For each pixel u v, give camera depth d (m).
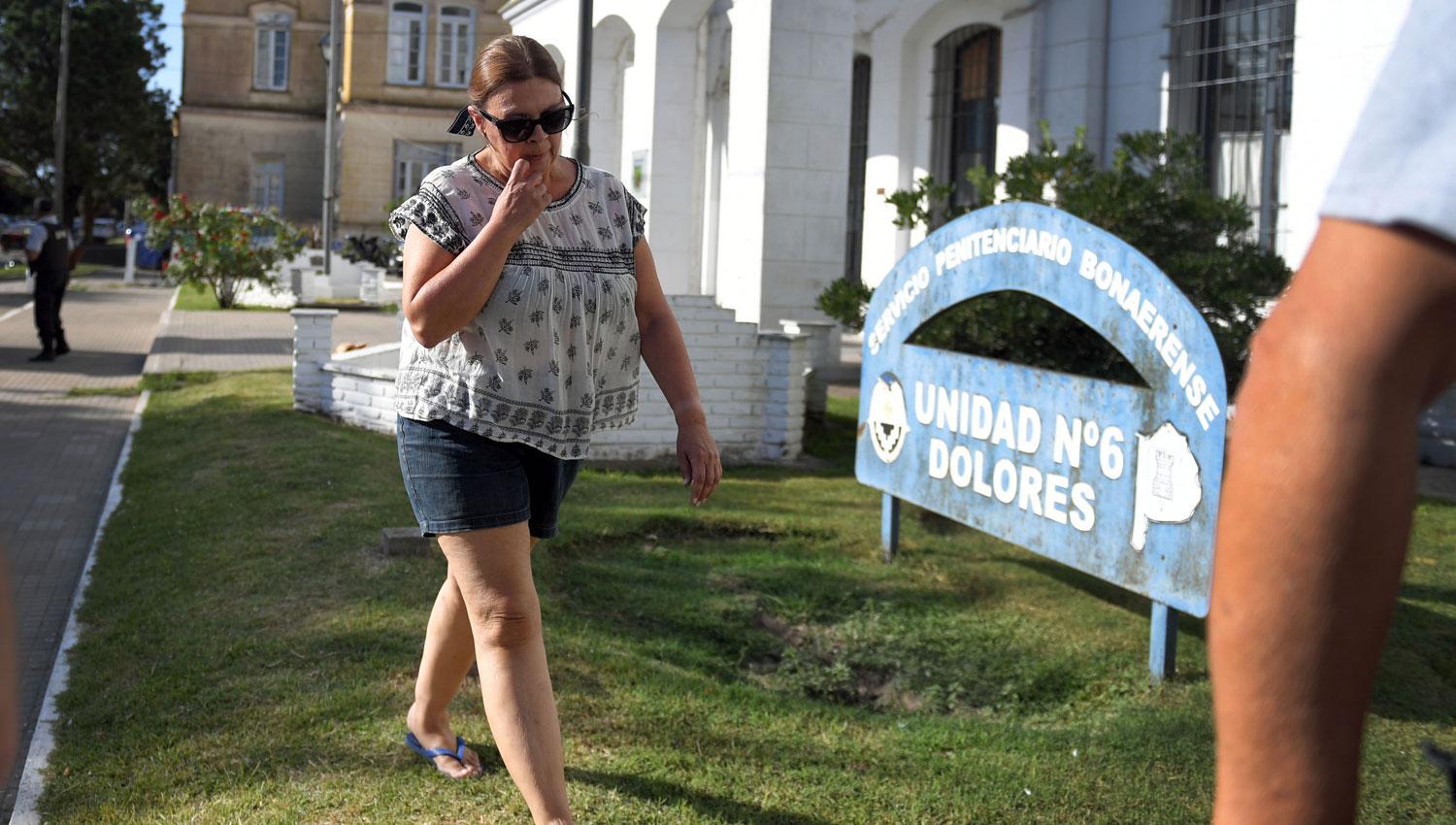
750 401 9.07
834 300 9.45
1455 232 0.85
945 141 16.25
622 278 3.18
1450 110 0.88
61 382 12.98
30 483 8.33
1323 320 0.91
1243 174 12.05
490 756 3.71
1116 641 5.18
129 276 33.34
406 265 3.02
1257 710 0.93
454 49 39.16
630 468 8.63
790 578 5.92
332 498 7.01
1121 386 4.75
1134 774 3.82
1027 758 3.92
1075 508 5.02
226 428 9.52
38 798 3.57
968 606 5.65
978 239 5.58
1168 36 12.61
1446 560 6.55
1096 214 8.31
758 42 13.49
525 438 3.00
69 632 5.11
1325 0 10.63
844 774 3.72
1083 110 13.48
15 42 49.09
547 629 4.88
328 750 3.75
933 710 4.58
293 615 5.00
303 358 10.16
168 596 5.39
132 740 3.90
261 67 44.31
